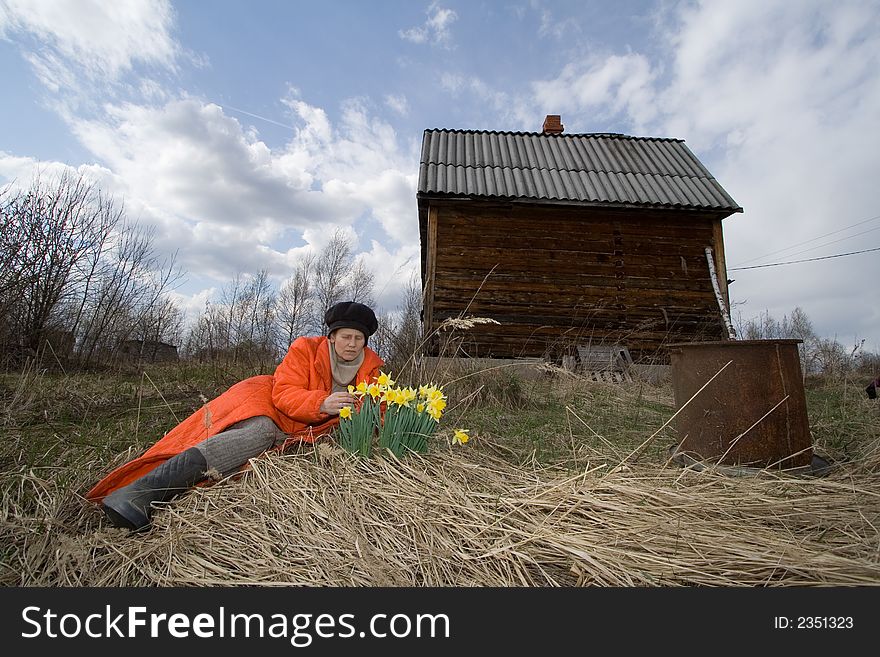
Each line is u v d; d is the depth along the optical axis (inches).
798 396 106.5
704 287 395.9
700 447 109.6
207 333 429.7
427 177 402.3
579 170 438.9
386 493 81.5
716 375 108.2
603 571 63.8
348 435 95.4
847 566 62.1
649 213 406.9
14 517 77.9
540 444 134.4
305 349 105.9
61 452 115.6
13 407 153.8
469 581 63.6
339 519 75.0
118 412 173.2
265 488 81.4
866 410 159.3
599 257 397.1
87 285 379.2
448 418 159.6
